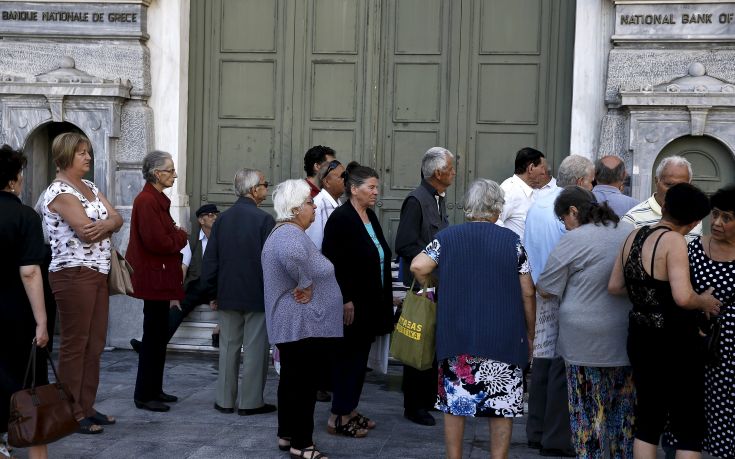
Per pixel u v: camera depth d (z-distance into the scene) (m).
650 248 4.58
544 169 7.24
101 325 6.17
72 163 6.03
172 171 6.81
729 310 4.68
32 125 8.84
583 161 6.08
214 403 7.03
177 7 8.88
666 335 4.55
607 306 4.89
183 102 9.04
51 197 5.91
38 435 4.89
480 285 4.93
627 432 5.02
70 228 5.97
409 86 8.87
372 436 6.29
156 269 6.75
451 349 4.91
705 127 7.94
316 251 5.72
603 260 4.90
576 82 8.38
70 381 6.01
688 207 4.62
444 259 5.01
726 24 7.95
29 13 8.88
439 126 8.84
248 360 6.73
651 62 8.12
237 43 9.09
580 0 8.32
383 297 6.43
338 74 8.97
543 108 8.66
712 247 4.79
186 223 9.07
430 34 8.82
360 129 8.95
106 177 8.80
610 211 5.05
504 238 4.98
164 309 6.89
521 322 4.96
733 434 4.69
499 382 4.93
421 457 5.83
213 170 9.16
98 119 8.78
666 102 7.93
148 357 6.83
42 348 5.22
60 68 8.88
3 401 5.11
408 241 6.45
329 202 7.15
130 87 8.82
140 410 6.82
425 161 6.61
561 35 8.61
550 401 5.79
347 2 8.92
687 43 8.05
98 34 8.82
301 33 8.99
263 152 9.10
